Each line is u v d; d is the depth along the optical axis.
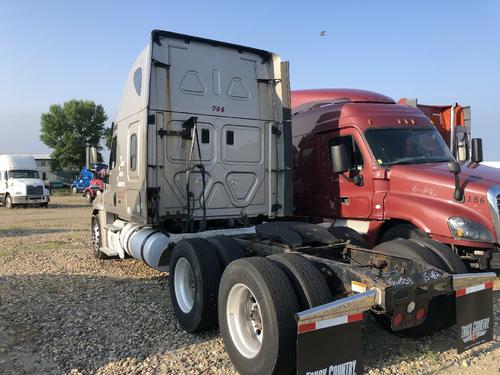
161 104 6.57
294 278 3.90
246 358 3.95
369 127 7.48
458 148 9.60
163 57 6.62
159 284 7.15
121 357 4.44
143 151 6.53
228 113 7.07
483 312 4.18
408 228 6.68
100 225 9.10
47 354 4.53
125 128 7.46
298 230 5.23
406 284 3.71
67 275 7.85
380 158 7.21
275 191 7.45
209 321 4.87
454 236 6.04
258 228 5.39
